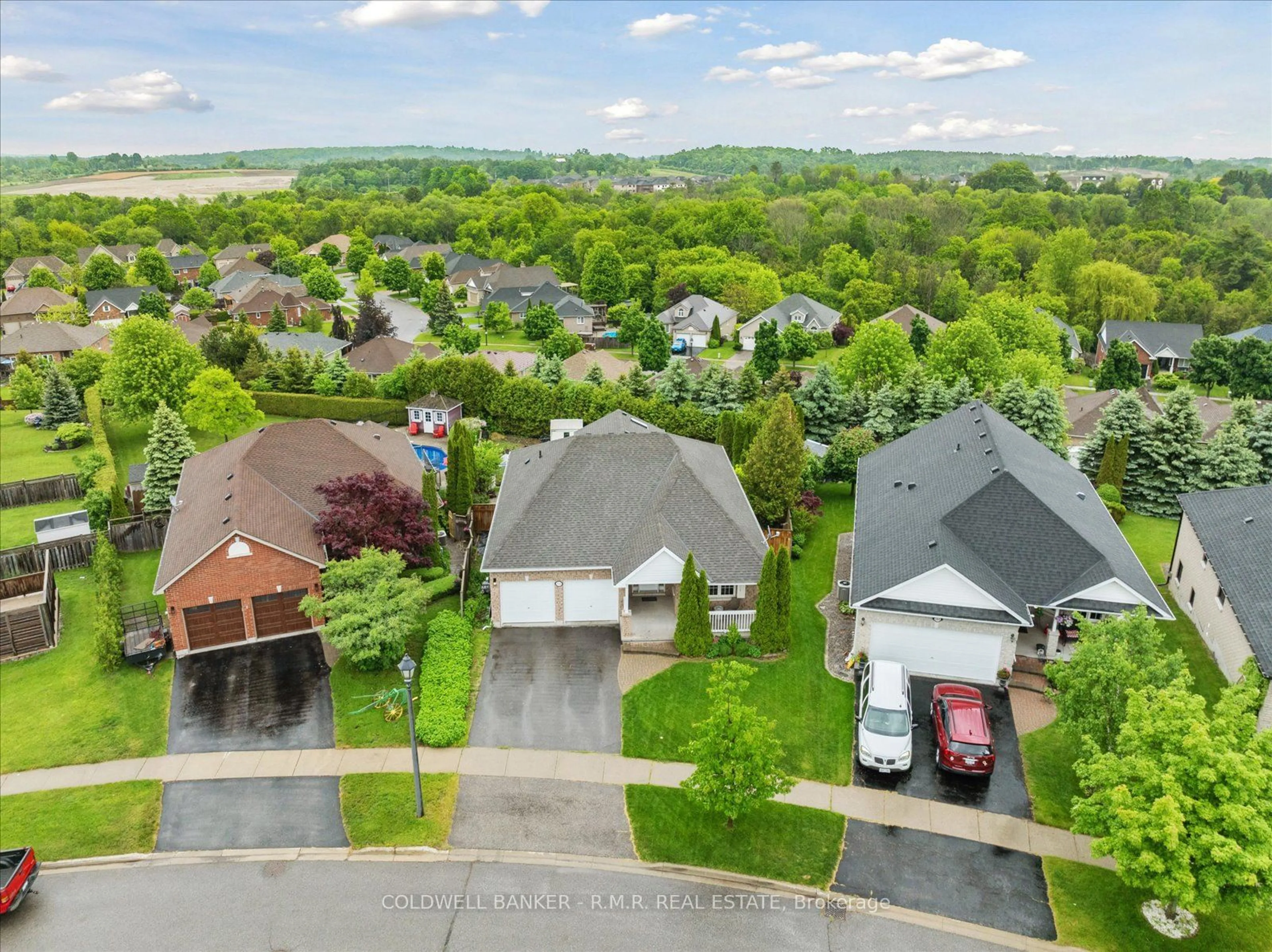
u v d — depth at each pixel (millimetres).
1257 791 17141
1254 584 27328
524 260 164375
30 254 157750
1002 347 73625
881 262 136250
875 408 52469
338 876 21047
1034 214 175625
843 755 25281
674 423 54156
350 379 69625
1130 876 17672
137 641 31766
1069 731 22578
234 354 76125
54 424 65500
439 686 28000
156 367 62656
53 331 90312
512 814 23016
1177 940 18922
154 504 46188
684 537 32125
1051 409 49844
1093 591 28234
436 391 64000
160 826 22969
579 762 25109
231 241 182875
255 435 39781
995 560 29750
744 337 106312
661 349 89938
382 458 41062
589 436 36625
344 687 29156
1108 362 85375
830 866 21188
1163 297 120938
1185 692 19234
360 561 30266
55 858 21859
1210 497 34031
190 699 28844
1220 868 16641
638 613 32969
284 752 25891
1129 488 46562
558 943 18938
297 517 34312
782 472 39156
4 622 32156
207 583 31250
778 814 22906
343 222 191125
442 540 41250
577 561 31797
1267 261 134000
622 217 181375
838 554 39625
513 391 60781
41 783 24875
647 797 23625
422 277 142000
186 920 19750
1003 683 28109
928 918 19641
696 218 175375
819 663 29953
